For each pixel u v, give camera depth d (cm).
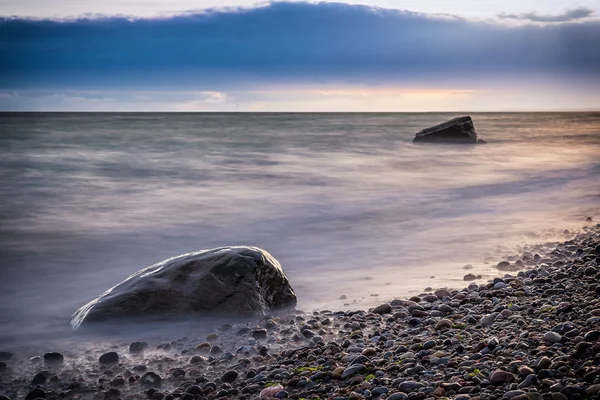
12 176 2538
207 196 2123
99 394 639
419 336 720
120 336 812
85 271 1178
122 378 670
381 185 2448
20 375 693
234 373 661
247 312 873
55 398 634
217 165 3088
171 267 906
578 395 463
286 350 734
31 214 1761
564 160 3597
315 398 566
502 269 1126
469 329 713
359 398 543
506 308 784
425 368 593
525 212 1822
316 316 879
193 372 686
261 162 3278
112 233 1516
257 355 730
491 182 2561
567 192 2261
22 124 6650
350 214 1794
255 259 916
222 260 909
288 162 3309
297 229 1570
